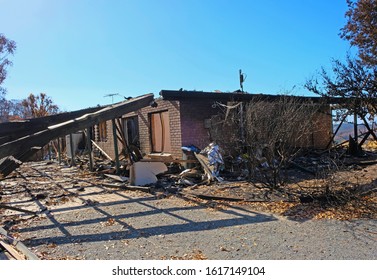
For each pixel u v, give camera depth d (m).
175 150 10.83
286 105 8.05
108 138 16.03
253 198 6.45
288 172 8.98
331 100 11.09
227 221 5.12
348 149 11.91
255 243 4.07
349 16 13.23
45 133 6.11
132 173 8.85
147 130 12.63
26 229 5.13
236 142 8.72
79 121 6.91
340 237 4.12
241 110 8.88
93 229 5.02
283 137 7.01
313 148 12.53
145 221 5.36
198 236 4.47
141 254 3.88
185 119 10.59
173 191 7.74
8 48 28.05
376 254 3.53
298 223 4.81
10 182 10.64
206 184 8.23
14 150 5.55
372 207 5.33
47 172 13.36
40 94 34.53
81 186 9.24
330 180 6.38
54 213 6.18
